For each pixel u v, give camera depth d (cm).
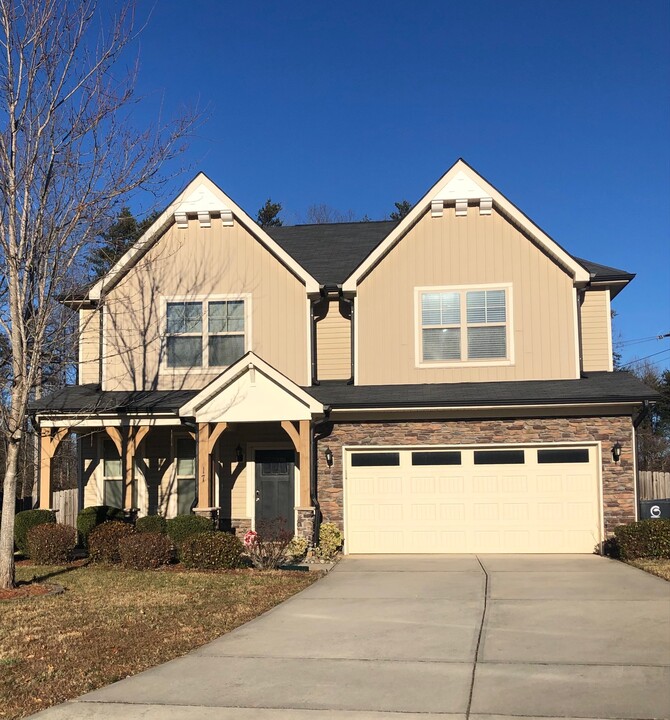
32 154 1195
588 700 598
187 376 1695
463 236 1645
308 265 1834
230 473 1662
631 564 1312
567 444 1505
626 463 1483
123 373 1716
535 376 1598
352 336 1658
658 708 575
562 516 1506
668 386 3912
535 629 837
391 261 1656
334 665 717
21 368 1173
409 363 1628
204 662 734
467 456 1536
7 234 1207
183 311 1717
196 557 1310
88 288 1595
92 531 1427
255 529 1638
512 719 562
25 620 909
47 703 624
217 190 1712
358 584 1161
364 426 1548
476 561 1402
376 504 1544
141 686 662
